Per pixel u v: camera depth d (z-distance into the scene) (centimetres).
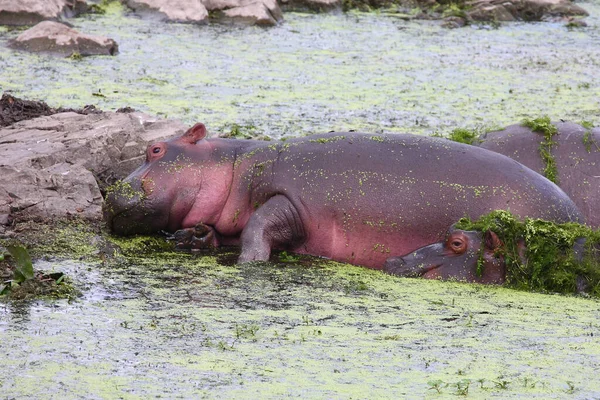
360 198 3366
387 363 2538
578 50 7438
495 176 3338
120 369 2438
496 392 2384
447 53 7081
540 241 3197
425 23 8225
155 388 2338
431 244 3316
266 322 2792
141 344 2594
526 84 6222
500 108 5544
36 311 2798
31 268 2973
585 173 3638
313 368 2488
